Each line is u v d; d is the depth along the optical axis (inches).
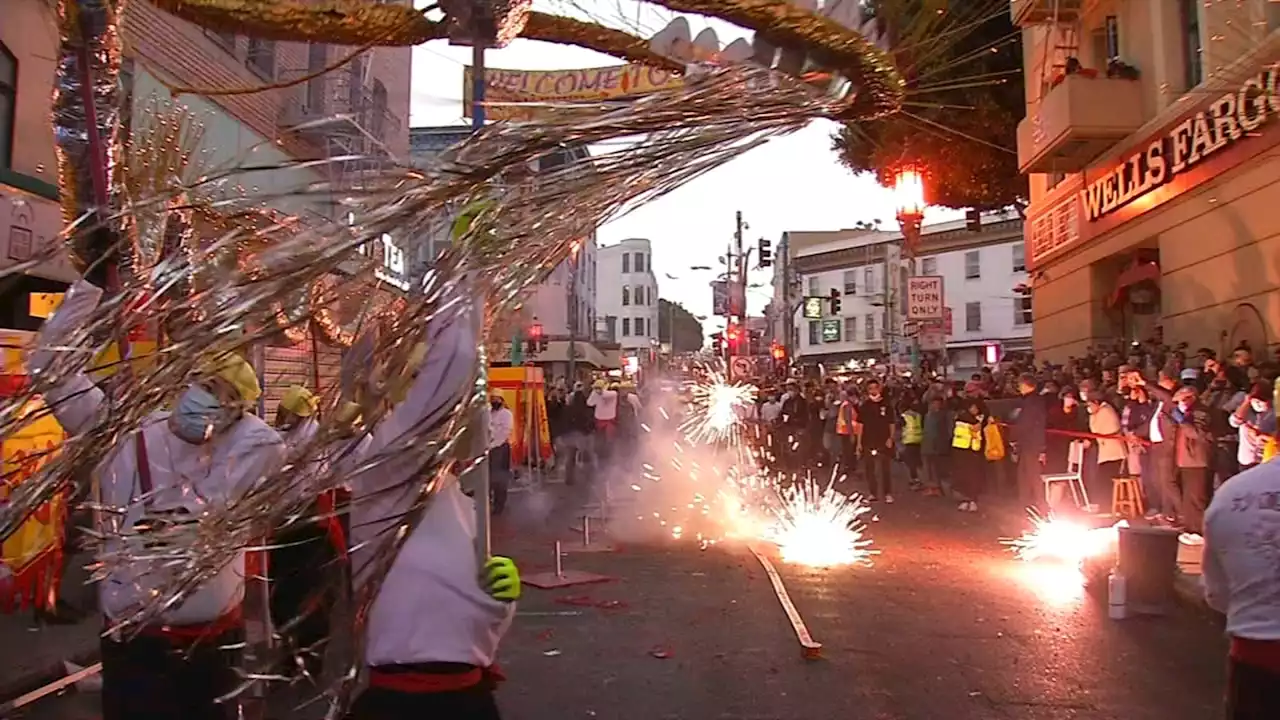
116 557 106.9
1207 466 394.0
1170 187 563.8
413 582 100.3
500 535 482.3
